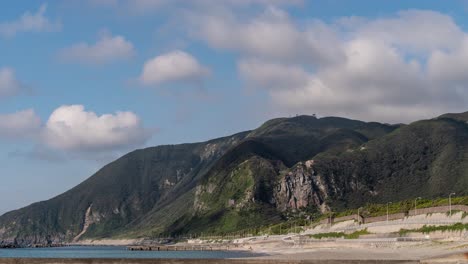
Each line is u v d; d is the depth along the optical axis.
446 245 176.88
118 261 117.94
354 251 191.12
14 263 118.62
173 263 117.12
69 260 118.69
